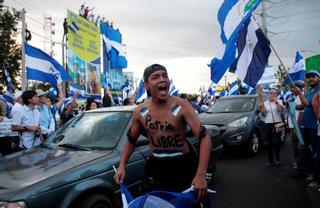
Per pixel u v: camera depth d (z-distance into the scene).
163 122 2.91
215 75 7.55
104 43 17.12
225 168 8.41
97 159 4.31
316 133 6.12
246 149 9.66
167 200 2.72
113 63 17.67
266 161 9.03
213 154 6.87
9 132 6.55
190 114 2.87
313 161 6.23
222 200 5.91
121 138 4.81
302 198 5.82
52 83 8.66
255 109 10.41
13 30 25.61
